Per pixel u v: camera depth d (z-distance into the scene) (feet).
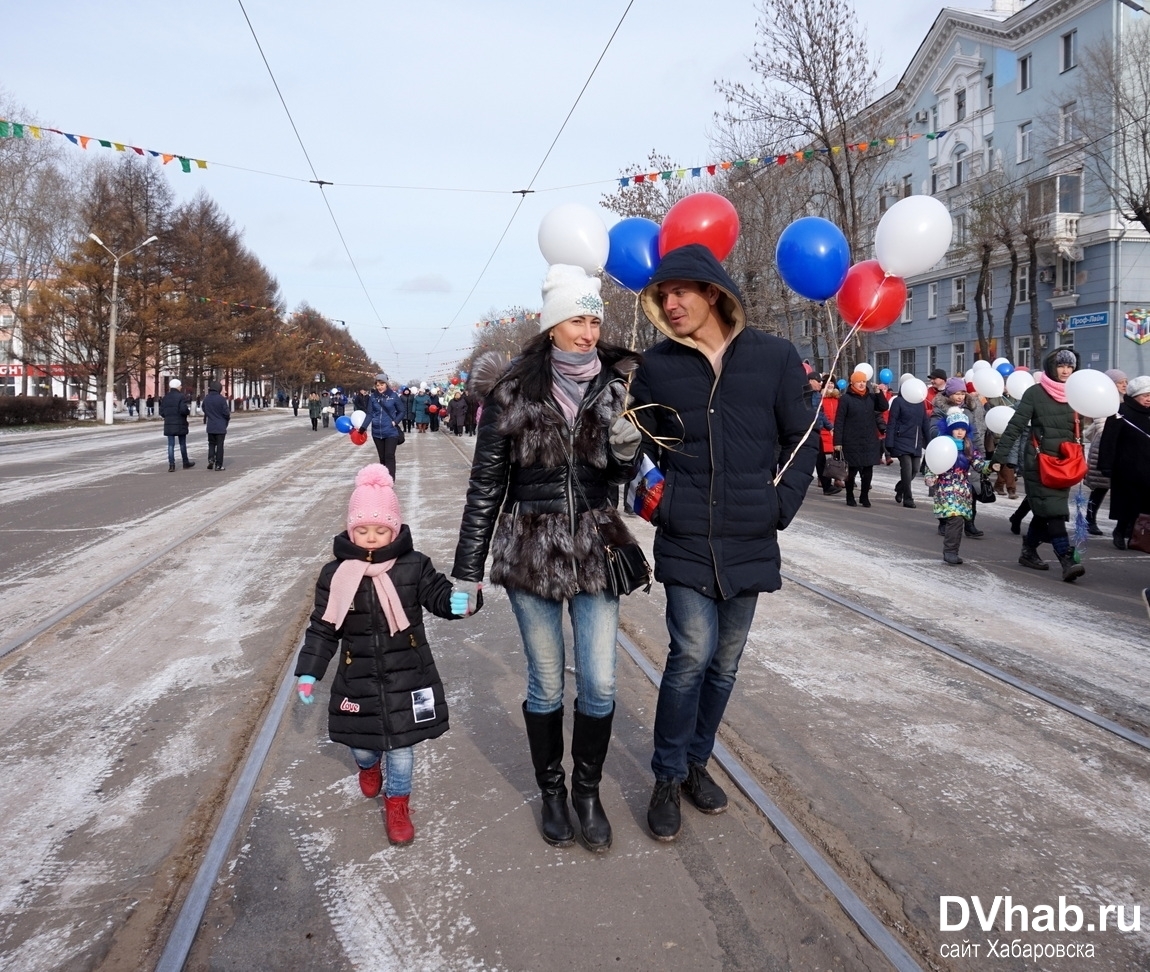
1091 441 29.27
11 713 13.89
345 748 12.59
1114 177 78.59
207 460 62.34
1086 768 11.69
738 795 11.02
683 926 8.41
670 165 80.79
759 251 75.97
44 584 22.65
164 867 9.53
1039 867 9.37
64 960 8.02
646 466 9.80
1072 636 17.61
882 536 30.12
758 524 9.71
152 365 169.89
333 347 326.03
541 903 8.80
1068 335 93.09
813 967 7.82
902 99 73.87
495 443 9.55
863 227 86.02
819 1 67.92
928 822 10.28
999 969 7.80
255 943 8.23
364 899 8.90
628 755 12.27
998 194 91.91
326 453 71.67
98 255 143.54
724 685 10.47
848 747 12.34
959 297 111.55
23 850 9.88
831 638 17.54
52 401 127.34
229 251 208.95
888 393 51.65
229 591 21.81
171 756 12.28
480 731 13.16
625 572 9.45
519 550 9.42
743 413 9.71
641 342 55.57
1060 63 91.15
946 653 16.42
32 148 134.00
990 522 33.35
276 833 10.21
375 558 9.70
